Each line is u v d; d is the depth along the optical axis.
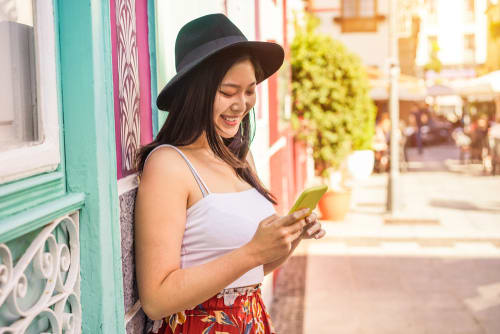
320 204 9.41
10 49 1.16
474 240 7.93
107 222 1.40
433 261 6.91
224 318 1.60
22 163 1.11
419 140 20.67
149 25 1.96
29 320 1.13
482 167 16.59
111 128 1.43
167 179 1.49
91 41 1.31
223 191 1.61
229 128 1.66
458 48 25.75
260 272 1.71
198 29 1.61
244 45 1.54
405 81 19.89
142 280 1.43
